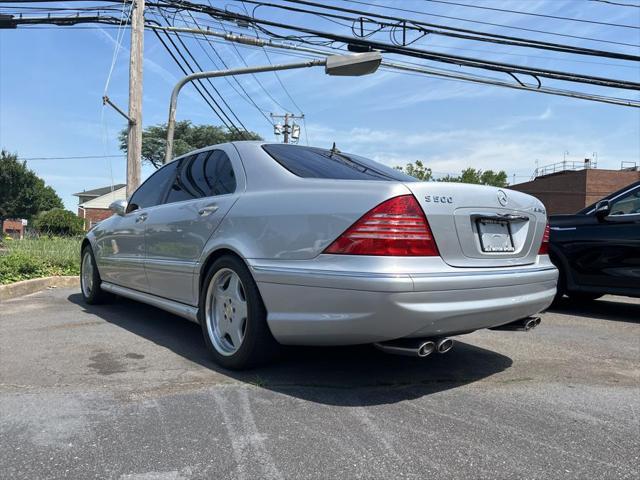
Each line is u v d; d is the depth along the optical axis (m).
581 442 2.62
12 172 47.16
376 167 4.11
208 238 3.79
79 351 4.06
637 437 2.69
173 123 12.48
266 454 2.43
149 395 3.13
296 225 3.17
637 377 3.68
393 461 2.38
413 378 3.53
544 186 45.72
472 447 2.53
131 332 4.73
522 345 4.55
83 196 70.00
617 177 40.72
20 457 2.39
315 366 3.73
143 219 4.83
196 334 4.68
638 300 7.53
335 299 2.91
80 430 2.66
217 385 3.31
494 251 3.28
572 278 6.40
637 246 5.83
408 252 2.85
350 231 2.92
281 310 3.17
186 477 2.23
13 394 3.13
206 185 4.16
